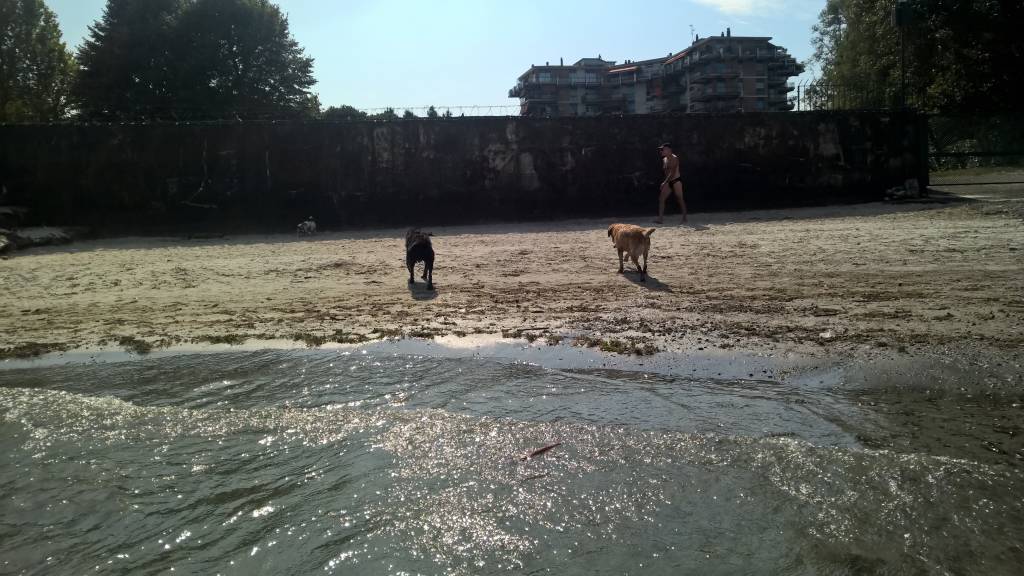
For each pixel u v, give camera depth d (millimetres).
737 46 83250
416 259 10086
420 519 3781
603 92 95812
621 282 10070
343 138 19984
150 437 5074
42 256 15102
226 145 19734
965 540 3340
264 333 7910
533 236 15750
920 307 7809
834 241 12602
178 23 36938
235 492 4215
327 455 4668
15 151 19312
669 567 3248
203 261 13570
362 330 7910
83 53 37062
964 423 4723
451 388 5895
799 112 20672
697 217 18812
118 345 7605
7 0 41188
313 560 3463
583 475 4199
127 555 3598
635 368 6281
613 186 20547
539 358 6695
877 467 4059
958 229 13172
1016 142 22609
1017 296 8016
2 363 7102
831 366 6035
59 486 4375
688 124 20531
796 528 3516
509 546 3488
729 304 8430
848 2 37219
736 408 5195
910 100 30375
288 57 41062
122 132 19562
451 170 20250
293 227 19875
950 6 27141
